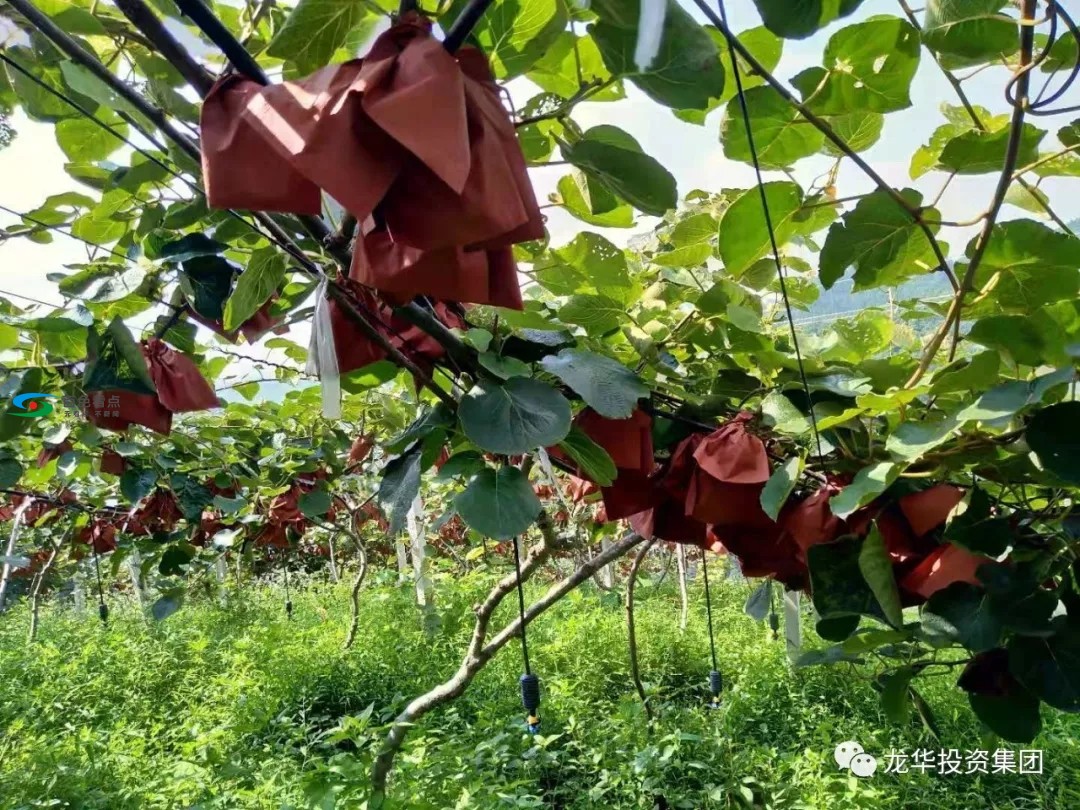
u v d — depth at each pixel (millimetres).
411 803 2107
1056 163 1082
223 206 682
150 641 6227
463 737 3508
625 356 1676
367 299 1336
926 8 877
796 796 2939
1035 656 1067
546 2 785
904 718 1366
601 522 2230
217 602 8297
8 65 1079
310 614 7742
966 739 3520
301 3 693
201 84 781
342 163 594
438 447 1442
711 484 1270
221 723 4191
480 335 1274
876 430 1277
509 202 650
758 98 1006
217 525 4969
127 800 3215
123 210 1481
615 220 1258
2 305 1873
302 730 3855
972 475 1283
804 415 1271
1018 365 1044
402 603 6418
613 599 6793
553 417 1134
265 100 630
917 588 1169
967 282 1016
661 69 770
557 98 919
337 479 4617
